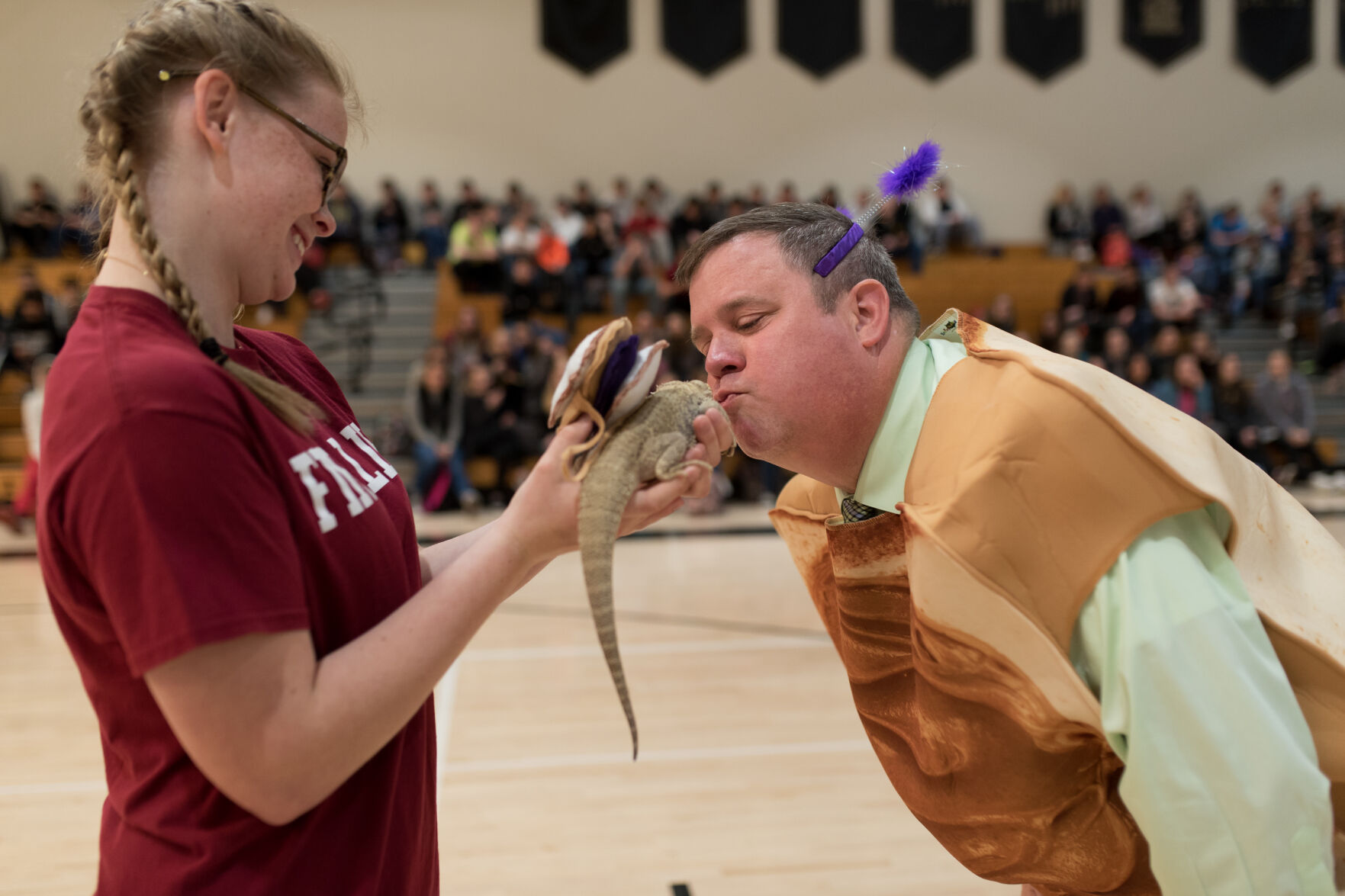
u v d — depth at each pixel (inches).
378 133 547.8
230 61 38.1
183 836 37.2
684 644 197.9
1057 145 580.1
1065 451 44.9
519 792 129.4
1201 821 41.5
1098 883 53.3
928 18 565.6
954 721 50.8
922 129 571.5
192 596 32.7
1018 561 45.4
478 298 490.6
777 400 52.2
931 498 49.3
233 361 40.6
